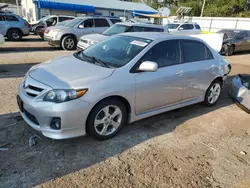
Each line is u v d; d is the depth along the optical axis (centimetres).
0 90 510
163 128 391
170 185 262
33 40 1529
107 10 3162
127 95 332
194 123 420
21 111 329
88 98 294
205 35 1025
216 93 508
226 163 310
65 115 282
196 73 431
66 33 1150
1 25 1360
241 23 2461
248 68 978
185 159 311
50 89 287
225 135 386
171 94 399
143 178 269
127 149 322
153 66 334
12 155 290
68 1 2888
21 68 737
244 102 460
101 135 329
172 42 403
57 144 319
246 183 275
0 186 242
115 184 256
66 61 366
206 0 3747
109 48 396
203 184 267
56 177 260
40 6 2592
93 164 286
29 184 247
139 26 954
